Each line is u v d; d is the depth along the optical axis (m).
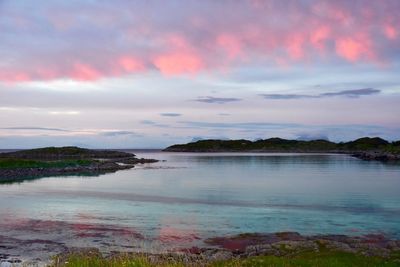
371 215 40.59
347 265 19.53
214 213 41.53
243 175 91.44
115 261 15.59
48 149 198.25
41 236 31.64
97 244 29.27
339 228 34.88
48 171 98.12
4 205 46.84
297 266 18.69
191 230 33.75
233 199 51.38
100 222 36.97
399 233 32.97
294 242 27.98
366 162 149.62
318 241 28.08
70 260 17.23
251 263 19.45
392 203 48.12
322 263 19.62
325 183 71.81
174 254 25.53
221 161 166.62
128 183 72.75
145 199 51.66
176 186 67.31
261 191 59.88
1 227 34.78
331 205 46.50
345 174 92.94
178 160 178.75
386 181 75.69
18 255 26.17
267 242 29.53
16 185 68.94
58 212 42.16
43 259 25.06
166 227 34.91
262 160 174.75
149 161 162.12
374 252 25.36
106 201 50.00
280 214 41.00
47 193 57.88
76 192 59.00
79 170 104.75
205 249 27.69
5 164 98.19
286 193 57.50
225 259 23.16
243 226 35.41
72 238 30.97
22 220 37.84
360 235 32.19
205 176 88.94
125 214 40.97
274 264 18.98
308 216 39.97
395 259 22.69
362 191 59.88
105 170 107.44
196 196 54.47
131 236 31.64
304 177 85.12
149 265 15.12
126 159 171.25
